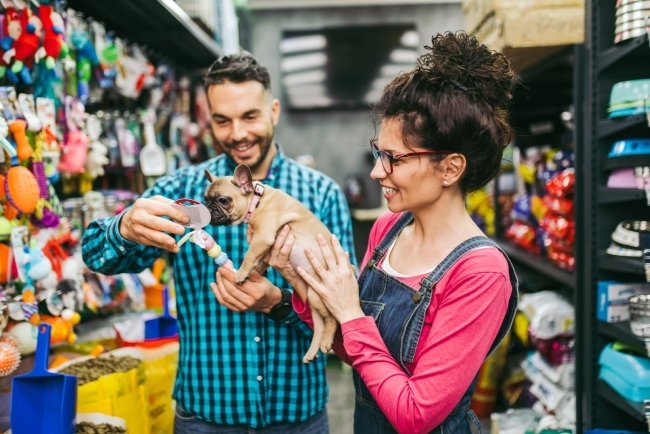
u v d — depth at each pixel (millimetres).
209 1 3096
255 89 1592
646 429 2113
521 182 3703
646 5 1877
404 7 5996
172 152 2881
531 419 2838
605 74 2111
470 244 1131
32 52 1620
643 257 1894
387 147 1134
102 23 2311
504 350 3332
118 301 2379
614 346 2039
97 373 1633
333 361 4508
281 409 1580
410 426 1044
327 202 1746
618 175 2068
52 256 1796
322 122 6129
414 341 1130
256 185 1353
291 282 1366
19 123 1522
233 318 1569
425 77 1107
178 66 3242
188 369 1604
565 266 2766
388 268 1269
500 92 1156
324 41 5906
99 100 2297
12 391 1290
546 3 2439
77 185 2324
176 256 1641
